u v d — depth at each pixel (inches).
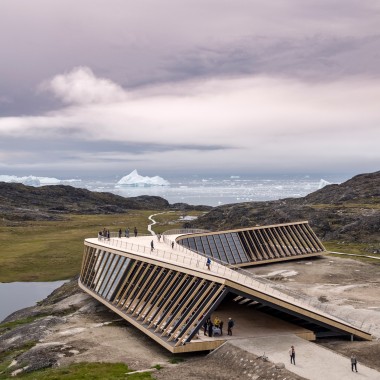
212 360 1718.8
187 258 2287.2
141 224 6958.7
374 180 7667.3
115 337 2081.7
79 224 6953.7
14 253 4827.8
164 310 2012.8
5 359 1935.3
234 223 5718.5
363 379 1460.4
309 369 1534.2
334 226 5093.5
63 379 1588.3
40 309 2837.1
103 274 2657.5
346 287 2829.7
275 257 3563.0
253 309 2234.3
